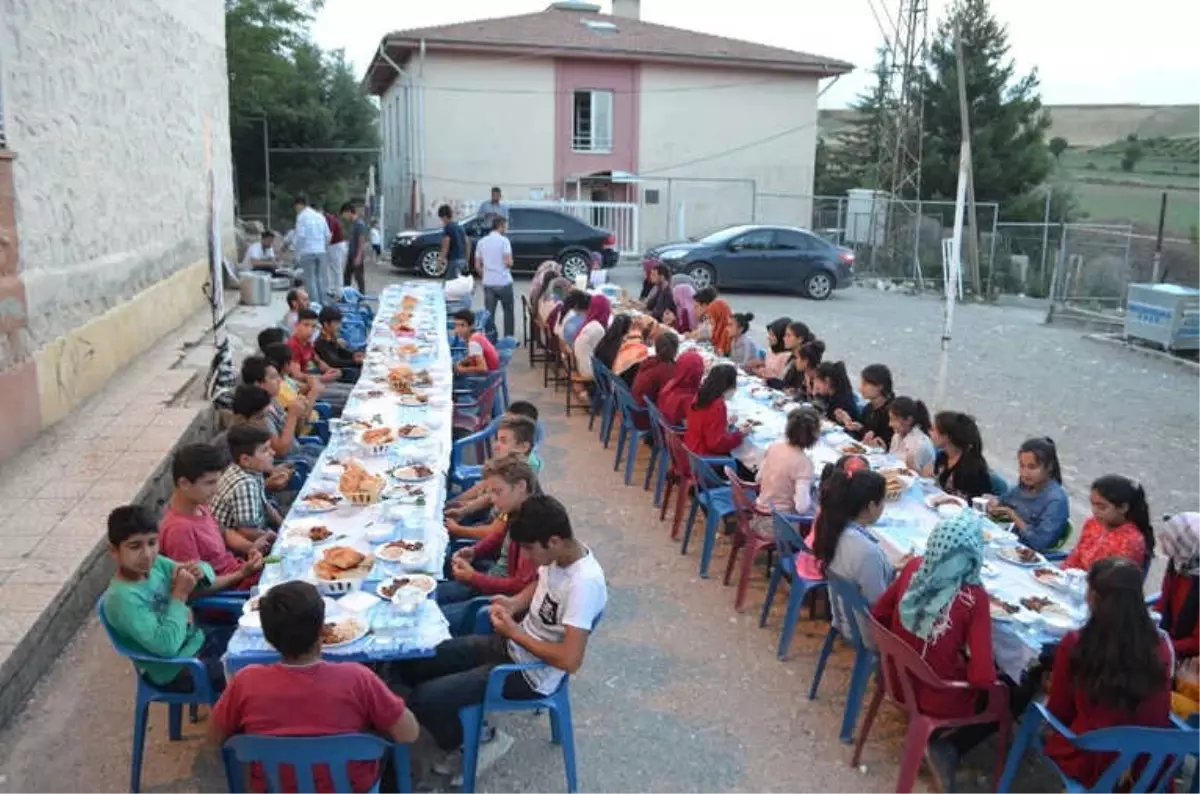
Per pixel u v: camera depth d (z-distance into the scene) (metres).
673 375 7.62
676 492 7.70
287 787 3.11
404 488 5.11
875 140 43.62
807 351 7.96
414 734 3.30
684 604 5.77
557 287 12.21
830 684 4.91
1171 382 12.43
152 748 4.20
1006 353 14.14
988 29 31.55
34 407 7.17
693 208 26.95
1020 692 4.18
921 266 23.28
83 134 8.52
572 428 9.59
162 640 3.71
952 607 3.73
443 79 24.48
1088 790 3.46
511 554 4.62
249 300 14.27
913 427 6.20
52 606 4.82
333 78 32.78
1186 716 3.79
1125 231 19.11
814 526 4.60
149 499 6.43
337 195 32.41
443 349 9.20
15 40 7.02
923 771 4.23
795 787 4.09
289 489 6.00
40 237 7.41
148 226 10.81
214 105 15.08
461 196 25.11
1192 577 4.01
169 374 9.30
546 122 25.33
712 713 4.62
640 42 26.30
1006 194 32.44
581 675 4.93
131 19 10.19
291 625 3.04
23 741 4.22
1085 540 4.75
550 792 4.00
